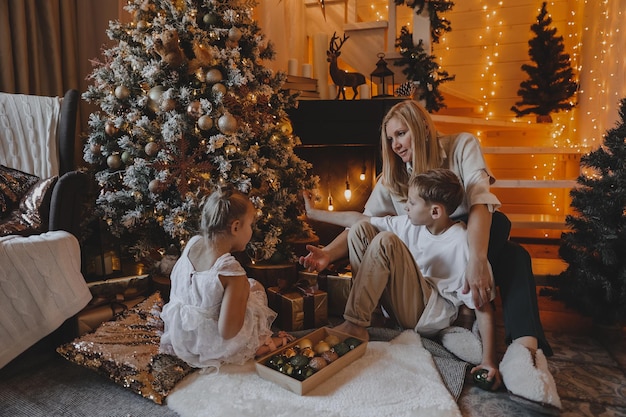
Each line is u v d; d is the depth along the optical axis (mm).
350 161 2490
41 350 1536
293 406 1140
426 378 1271
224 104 1827
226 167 1776
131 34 1891
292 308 1647
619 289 1663
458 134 1711
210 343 1307
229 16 1867
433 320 1493
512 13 3525
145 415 1165
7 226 1608
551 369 1450
